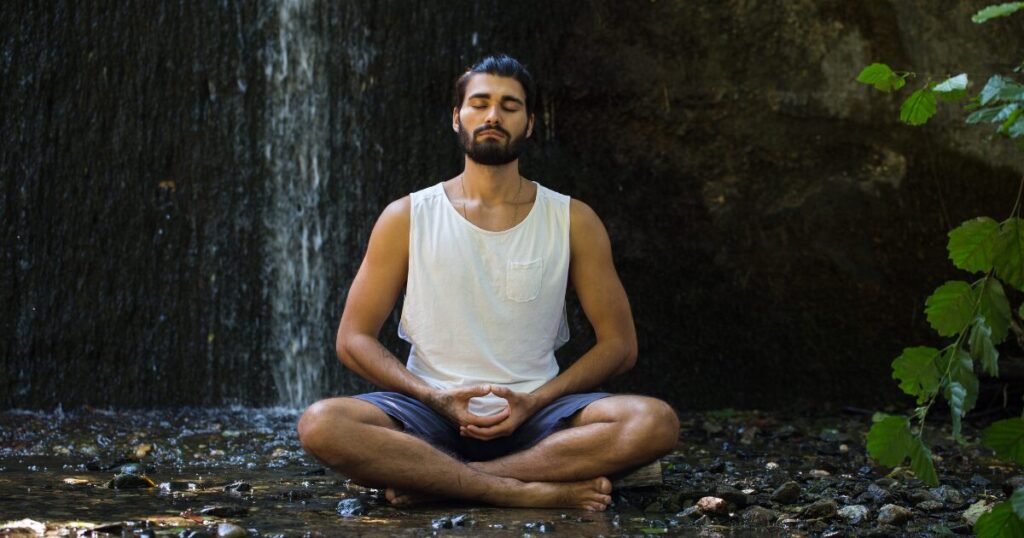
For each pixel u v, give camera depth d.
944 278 6.12
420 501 3.16
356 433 3.05
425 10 6.23
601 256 3.44
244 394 6.14
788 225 6.20
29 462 4.11
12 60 5.88
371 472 3.08
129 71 6.02
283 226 6.22
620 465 3.17
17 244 5.89
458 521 2.88
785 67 6.16
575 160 6.26
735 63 6.18
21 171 5.90
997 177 6.11
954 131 6.12
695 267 6.24
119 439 4.81
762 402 6.19
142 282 6.03
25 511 2.99
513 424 3.16
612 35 6.21
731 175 6.23
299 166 6.23
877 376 6.16
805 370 6.19
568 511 3.12
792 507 3.24
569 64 6.21
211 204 6.13
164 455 4.38
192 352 6.09
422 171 6.24
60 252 5.95
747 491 3.51
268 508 3.11
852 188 6.18
